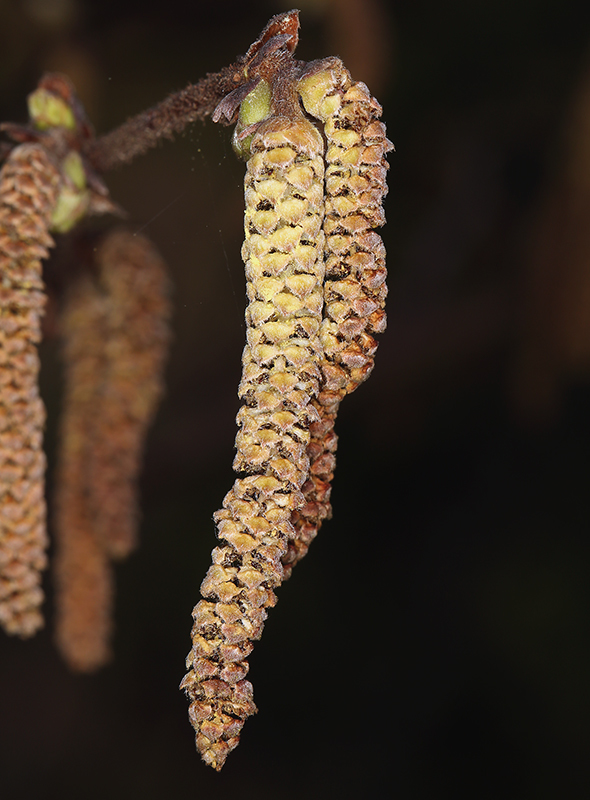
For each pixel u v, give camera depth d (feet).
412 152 1.27
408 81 1.20
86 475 0.69
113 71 1.13
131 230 0.75
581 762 1.18
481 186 1.29
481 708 1.27
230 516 0.47
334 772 1.31
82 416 0.69
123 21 1.07
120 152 0.59
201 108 0.56
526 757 1.22
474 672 1.29
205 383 1.32
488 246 1.29
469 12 1.15
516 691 1.26
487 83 1.20
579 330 1.06
